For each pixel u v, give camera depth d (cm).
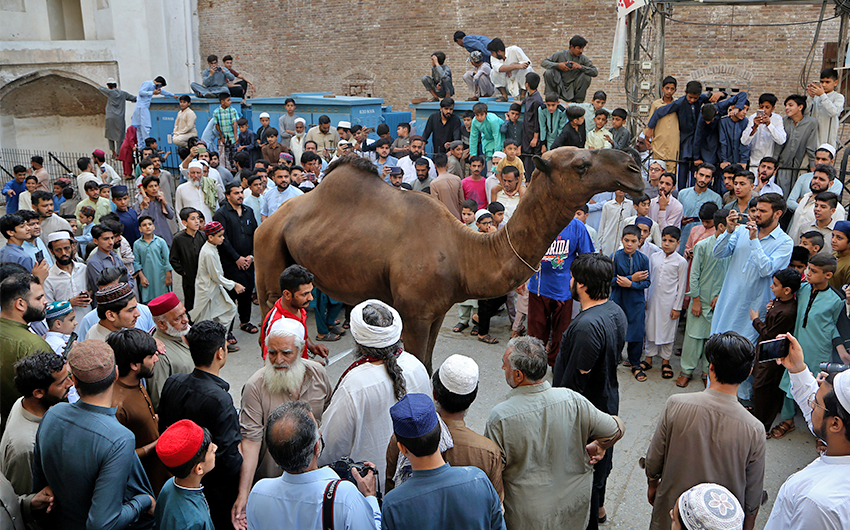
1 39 1870
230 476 333
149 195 883
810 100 864
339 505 253
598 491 406
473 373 288
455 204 823
